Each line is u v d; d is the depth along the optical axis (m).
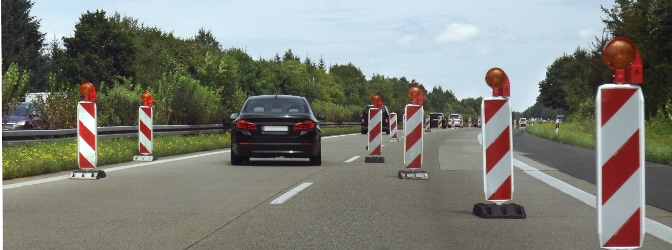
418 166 13.35
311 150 16.36
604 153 5.34
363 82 140.12
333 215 8.51
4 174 12.82
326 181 12.74
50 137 19.08
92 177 13.00
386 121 54.22
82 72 56.75
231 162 16.92
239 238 6.95
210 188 11.48
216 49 70.62
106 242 6.71
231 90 45.88
